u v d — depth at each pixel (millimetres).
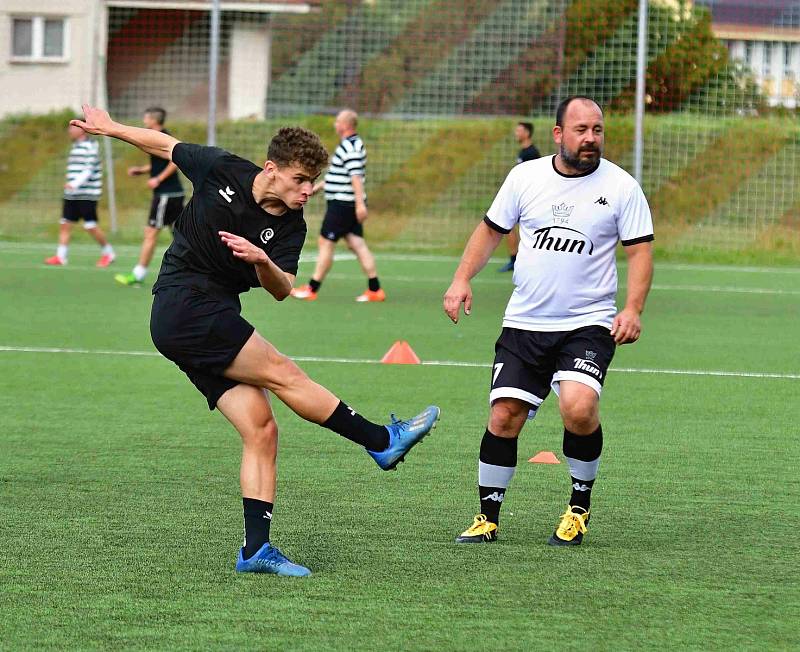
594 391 17875
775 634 14234
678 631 14305
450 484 22125
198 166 16703
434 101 91938
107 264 65375
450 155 94312
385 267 69562
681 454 24891
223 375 16719
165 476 22438
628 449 25344
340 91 94750
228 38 96562
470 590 15852
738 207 83688
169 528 18859
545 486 22141
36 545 17812
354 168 51656
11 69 102875
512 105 90500
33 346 38500
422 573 16641
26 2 102312
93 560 17062
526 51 88938
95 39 92000
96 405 29375
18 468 22906
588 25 83875
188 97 98812
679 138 83562
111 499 20688
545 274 18203
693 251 79062
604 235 18172
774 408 30109
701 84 83500
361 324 45031
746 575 16719
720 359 38312
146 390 31484
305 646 13609
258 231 16500
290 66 95562
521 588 15969
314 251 80000
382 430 17047
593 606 15227
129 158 98750
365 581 16203
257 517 16578
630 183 18109
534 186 18312
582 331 18266
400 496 21203
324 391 16844
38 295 51844
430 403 30234
